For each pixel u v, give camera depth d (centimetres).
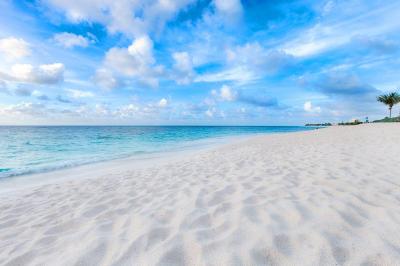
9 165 866
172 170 546
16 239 227
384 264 143
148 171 562
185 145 1576
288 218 216
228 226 209
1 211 332
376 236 174
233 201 278
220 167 533
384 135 991
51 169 745
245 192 312
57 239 218
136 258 168
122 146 1579
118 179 493
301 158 566
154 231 211
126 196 352
